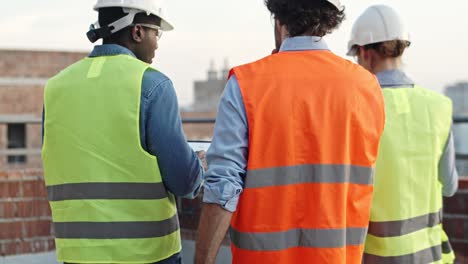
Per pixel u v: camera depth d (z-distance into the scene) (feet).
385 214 9.43
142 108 8.72
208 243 7.81
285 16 8.30
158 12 9.35
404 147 9.43
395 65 9.88
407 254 9.50
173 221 9.20
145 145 8.79
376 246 9.50
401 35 9.78
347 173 8.14
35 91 133.28
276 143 7.94
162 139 8.73
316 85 8.08
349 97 8.12
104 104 8.80
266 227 7.98
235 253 8.21
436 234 9.88
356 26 10.07
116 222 8.77
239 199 8.02
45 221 19.21
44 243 19.19
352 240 8.32
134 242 8.79
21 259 18.62
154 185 8.82
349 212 8.27
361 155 8.25
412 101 9.57
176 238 9.30
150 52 9.47
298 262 8.10
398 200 9.42
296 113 7.97
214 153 7.94
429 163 9.60
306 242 8.05
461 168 18.07
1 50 131.13
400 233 9.45
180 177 8.84
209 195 7.82
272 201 7.97
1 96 130.72
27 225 19.06
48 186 9.28
